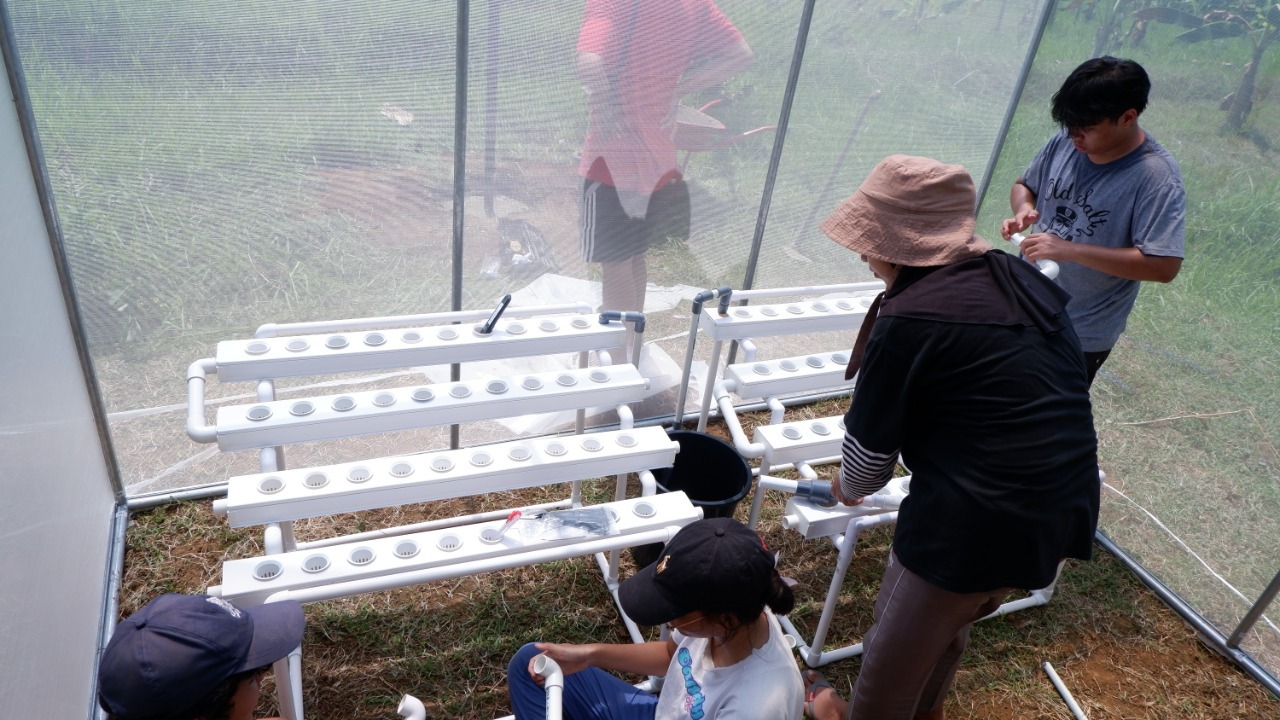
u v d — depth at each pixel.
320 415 2.47
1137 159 2.66
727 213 3.53
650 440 2.62
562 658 1.97
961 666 2.89
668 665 2.01
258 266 2.90
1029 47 3.57
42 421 2.28
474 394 2.65
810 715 2.56
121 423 3.01
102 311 2.76
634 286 3.53
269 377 2.60
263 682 2.59
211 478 3.29
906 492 2.58
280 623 1.65
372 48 2.66
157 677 1.37
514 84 2.88
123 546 3.00
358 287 3.07
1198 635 3.14
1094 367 3.03
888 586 2.11
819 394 4.24
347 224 2.93
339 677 2.63
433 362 2.77
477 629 2.83
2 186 2.18
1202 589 3.17
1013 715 2.75
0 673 1.70
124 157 2.55
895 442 1.89
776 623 1.78
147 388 2.98
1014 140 3.77
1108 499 3.57
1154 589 3.31
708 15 3.05
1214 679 2.97
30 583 1.98
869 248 1.82
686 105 3.20
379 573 2.09
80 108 2.44
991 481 1.79
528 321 2.95
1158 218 2.62
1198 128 3.05
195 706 1.40
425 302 3.20
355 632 2.77
